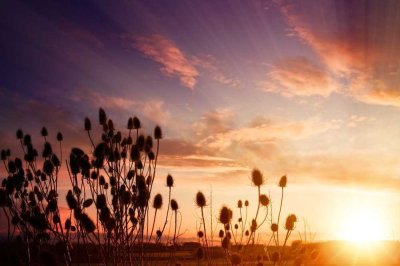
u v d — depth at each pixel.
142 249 6.95
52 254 5.63
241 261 7.51
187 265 7.65
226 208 8.16
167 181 8.48
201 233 8.48
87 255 6.12
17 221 6.68
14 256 6.18
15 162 8.04
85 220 6.34
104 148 7.43
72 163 7.01
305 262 8.25
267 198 8.20
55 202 6.71
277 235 7.82
